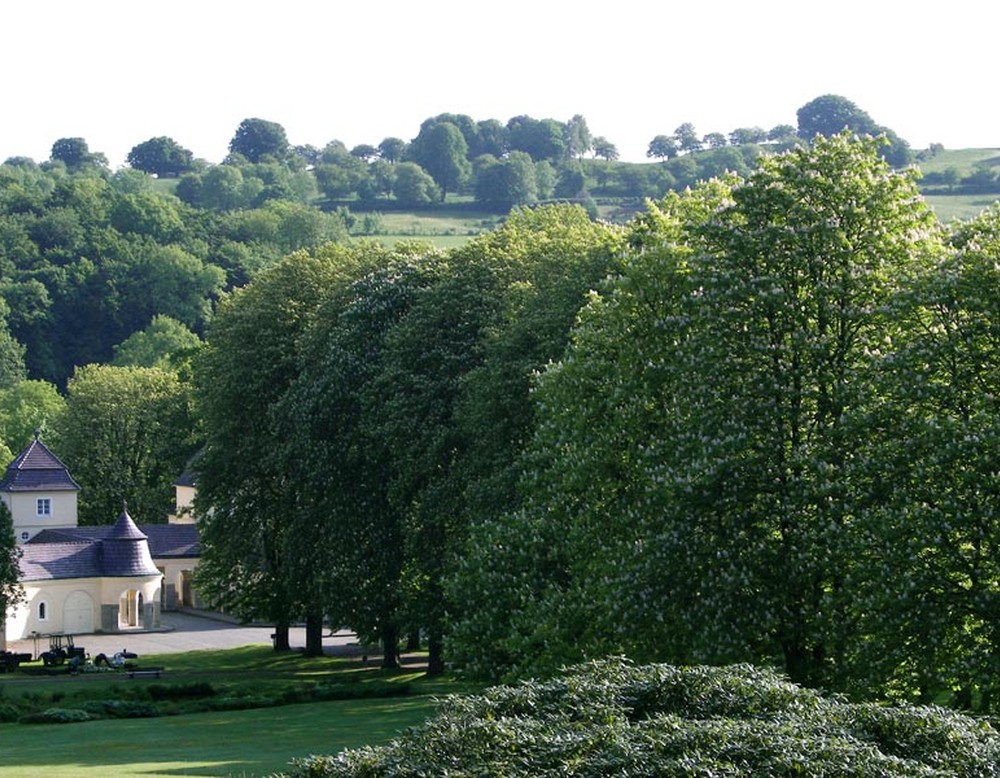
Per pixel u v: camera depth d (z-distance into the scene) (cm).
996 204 4253
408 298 6944
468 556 5219
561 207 7412
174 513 13038
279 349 7662
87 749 4675
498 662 4750
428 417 6175
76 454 12888
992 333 3750
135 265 18950
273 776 2330
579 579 4431
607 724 2166
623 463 4459
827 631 3819
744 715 2245
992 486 3581
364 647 7606
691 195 4988
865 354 4097
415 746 2198
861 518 3738
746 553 3934
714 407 4112
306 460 6844
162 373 13338
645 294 4578
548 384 4800
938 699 4681
